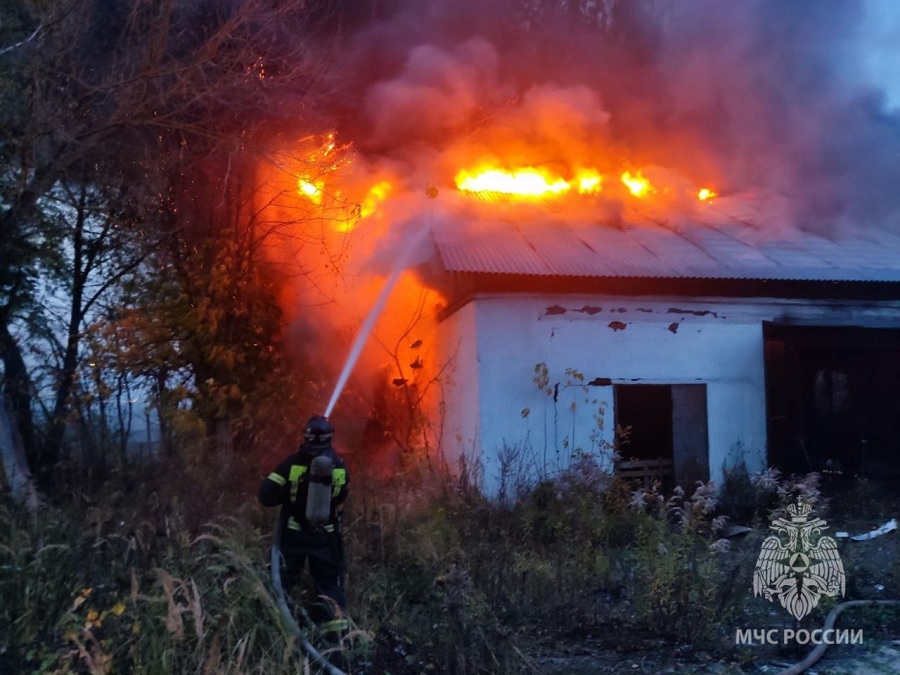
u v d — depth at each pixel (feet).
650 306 33.24
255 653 13.44
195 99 27.63
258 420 31.30
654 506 28.66
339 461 15.87
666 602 16.93
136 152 30.94
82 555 14.64
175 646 12.59
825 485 33.78
